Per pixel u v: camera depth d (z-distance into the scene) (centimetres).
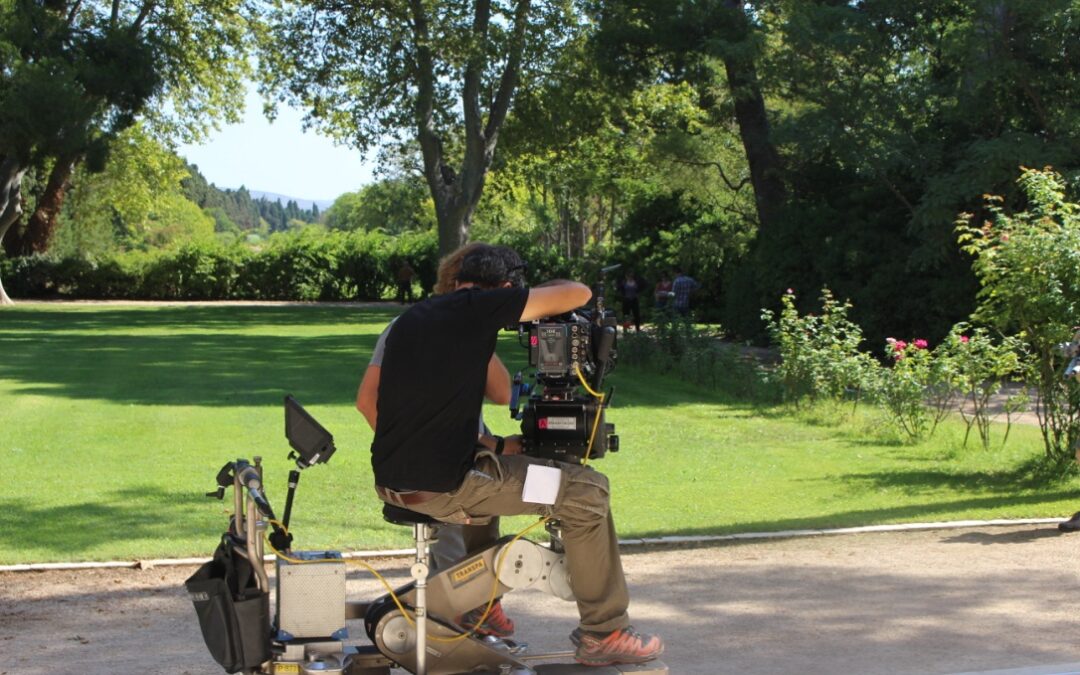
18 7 3428
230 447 1227
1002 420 1515
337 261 5478
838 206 2781
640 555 765
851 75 2534
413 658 425
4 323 3350
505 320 414
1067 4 2175
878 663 517
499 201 5406
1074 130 2230
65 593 660
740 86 2861
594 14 3516
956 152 2403
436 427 404
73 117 3291
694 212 4119
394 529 854
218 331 3170
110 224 7038
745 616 603
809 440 1377
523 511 418
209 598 404
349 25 3778
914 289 2470
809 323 1711
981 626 579
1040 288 1062
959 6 2503
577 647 439
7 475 1045
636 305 3278
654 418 1569
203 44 4684
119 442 1247
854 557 752
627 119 3822
